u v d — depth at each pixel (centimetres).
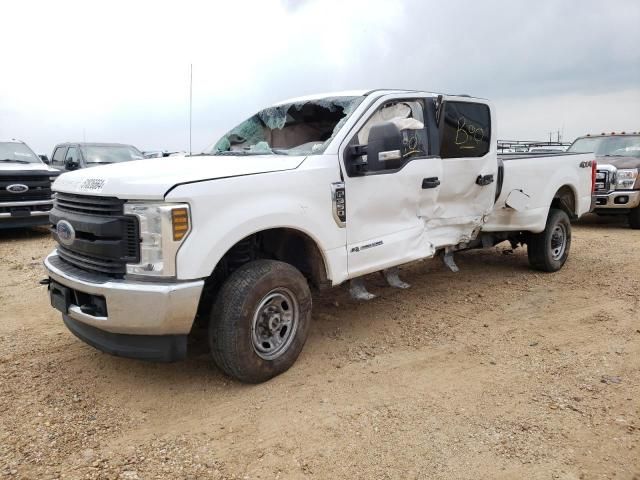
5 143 1136
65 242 368
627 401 351
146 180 332
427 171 489
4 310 548
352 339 463
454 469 281
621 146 1248
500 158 622
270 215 364
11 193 976
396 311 541
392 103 476
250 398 358
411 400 354
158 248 325
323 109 480
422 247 502
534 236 682
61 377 390
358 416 334
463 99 538
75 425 325
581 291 614
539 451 296
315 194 398
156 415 338
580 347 445
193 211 329
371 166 405
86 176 369
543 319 518
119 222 333
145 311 323
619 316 523
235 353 356
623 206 1087
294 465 285
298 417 333
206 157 456
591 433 313
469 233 570
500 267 734
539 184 643
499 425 322
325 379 385
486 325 500
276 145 505
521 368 404
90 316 343
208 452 298
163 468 283
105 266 341
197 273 328
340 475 277
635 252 846
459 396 360
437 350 440
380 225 459
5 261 795
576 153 728
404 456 293
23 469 281
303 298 394
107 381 384
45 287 639
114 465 285
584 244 924
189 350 437
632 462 286
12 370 401
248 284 357
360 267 440
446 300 580
